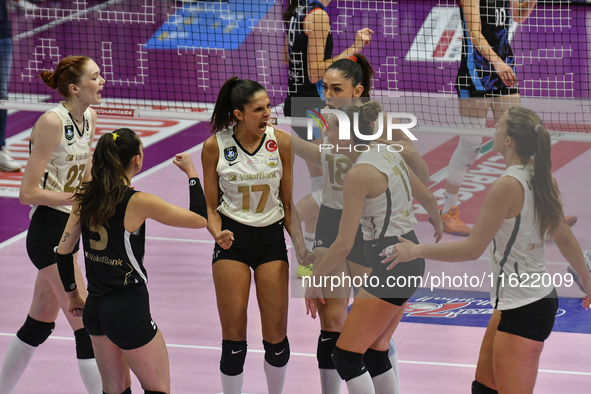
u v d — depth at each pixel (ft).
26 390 60.39
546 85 155.53
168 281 84.17
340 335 48.91
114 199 46.68
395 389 52.60
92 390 55.67
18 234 97.71
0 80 113.50
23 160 124.77
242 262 53.16
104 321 47.16
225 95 52.75
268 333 52.85
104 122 147.95
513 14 92.22
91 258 47.65
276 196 54.19
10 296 79.36
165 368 49.06
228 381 53.36
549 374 61.72
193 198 50.78
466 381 61.00
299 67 75.77
